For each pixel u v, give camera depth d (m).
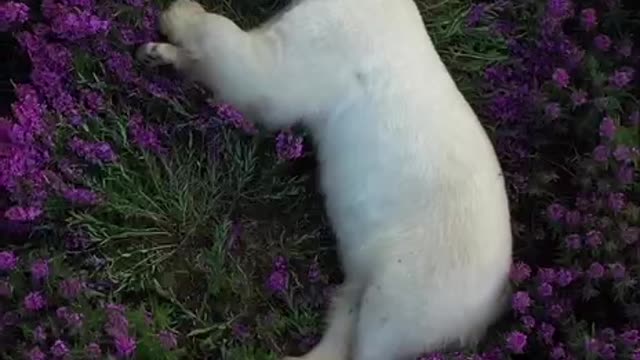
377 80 3.25
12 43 3.46
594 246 3.46
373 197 3.23
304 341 3.41
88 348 2.96
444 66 3.59
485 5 3.87
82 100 3.33
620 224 3.46
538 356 3.45
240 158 3.51
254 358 3.31
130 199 3.40
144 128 3.44
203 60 3.40
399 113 3.22
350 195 3.30
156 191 3.47
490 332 3.30
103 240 3.31
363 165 3.25
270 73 3.32
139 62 3.46
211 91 3.46
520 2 3.89
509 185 3.68
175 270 3.46
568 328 3.42
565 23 3.93
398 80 3.25
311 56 3.29
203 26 3.39
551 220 3.57
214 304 3.46
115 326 3.04
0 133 3.13
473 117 3.36
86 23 3.25
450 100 3.31
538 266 3.62
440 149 3.20
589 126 3.71
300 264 3.55
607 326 3.53
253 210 3.59
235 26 3.42
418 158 3.19
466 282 3.11
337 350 3.31
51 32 3.31
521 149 3.75
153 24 3.50
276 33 3.36
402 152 3.20
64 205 3.25
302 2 3.37
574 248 3.49
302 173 3.61
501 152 3.75
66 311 3.02
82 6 3.30
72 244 3.27
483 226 3.16
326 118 3.35
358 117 3.27
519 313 3.32
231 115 3.38
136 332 3.16
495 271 3.18
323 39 3.28
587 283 3.45
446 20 3.85
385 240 3.19
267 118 3.42
